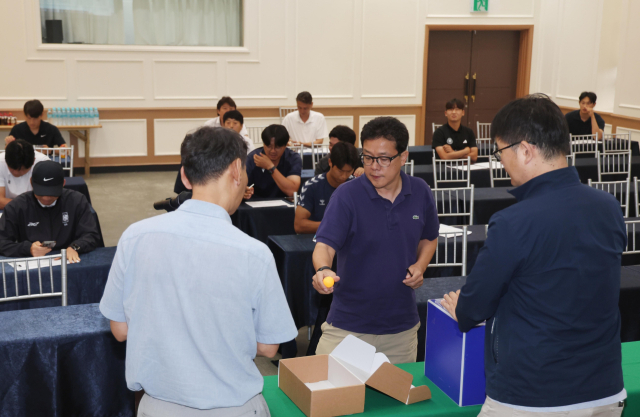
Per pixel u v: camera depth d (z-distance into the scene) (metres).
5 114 7.73
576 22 8.75
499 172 5.56
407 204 1.88
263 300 1.16
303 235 3.38
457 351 1.50
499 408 1.23
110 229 5.79
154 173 8.46
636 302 2.70
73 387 2.15
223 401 1.16
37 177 2.95
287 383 1.54
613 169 5.79
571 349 1.17
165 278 1.14
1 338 2.02
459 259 3.30
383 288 1.86
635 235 3.63
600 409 1.20
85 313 2.28
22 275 2.78
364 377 1.57
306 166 6.39
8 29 7.68
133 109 8.30
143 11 8.18
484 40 9.57
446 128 6.15
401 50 9.11
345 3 8.79
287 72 8.77
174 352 1.14
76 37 8.02
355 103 9.10
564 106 9.11
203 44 8.48
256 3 8.45
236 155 1.19
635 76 7.63
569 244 1.15
